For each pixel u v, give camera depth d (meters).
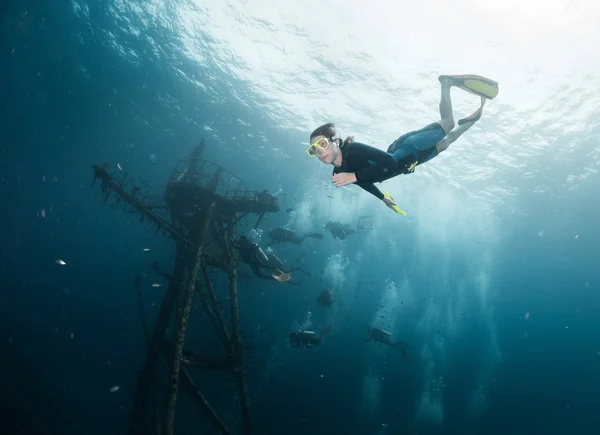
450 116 2.52
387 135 23.80
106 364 26.59
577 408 53.03
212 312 9.95
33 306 34.62
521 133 21.16
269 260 10.81
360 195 34.34
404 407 32.66
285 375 30.22
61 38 24.88
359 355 45.47
